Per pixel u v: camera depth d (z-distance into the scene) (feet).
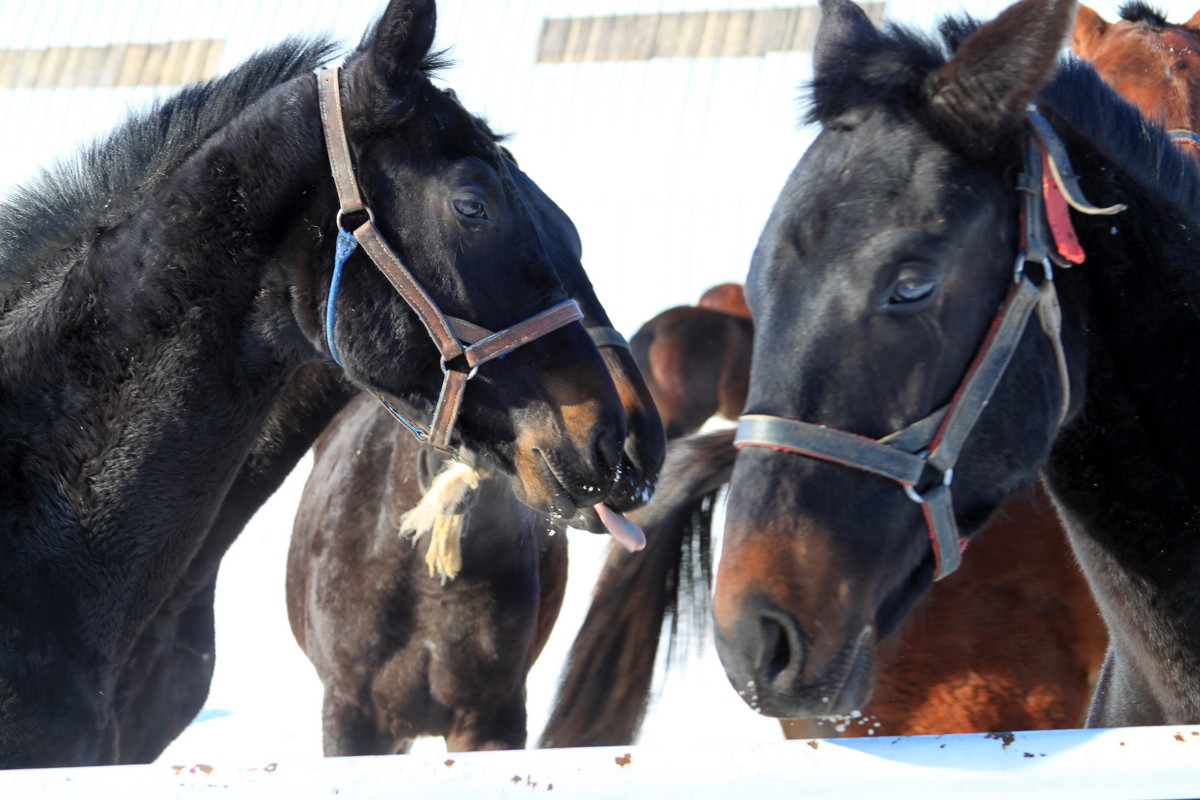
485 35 51.90
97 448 10.19
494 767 6.15
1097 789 5.88
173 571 10.66
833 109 7.60
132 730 12.36
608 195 46.21
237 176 10.50
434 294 10.30
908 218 7.01
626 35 50.24
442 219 10.27
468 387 10.52
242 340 10.57
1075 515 8.35
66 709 9.79
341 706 16.66
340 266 10.35
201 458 10.46
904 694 12.23
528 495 10.55
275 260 10.52
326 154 10.50
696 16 49.88
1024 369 7.30
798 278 7.16
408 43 10.19
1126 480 7.97
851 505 6.95
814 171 7.44
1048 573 11.98
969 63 7.10
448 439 10.58
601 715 13.12
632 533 11.48
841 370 6.98
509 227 10.50
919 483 7.10
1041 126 7.54
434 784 6.12
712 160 46.75
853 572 6.86
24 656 9.67
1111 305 7.90
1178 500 7.84
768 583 6.71
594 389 10.46
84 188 11.53
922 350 7.01
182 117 11.48
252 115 10.76
